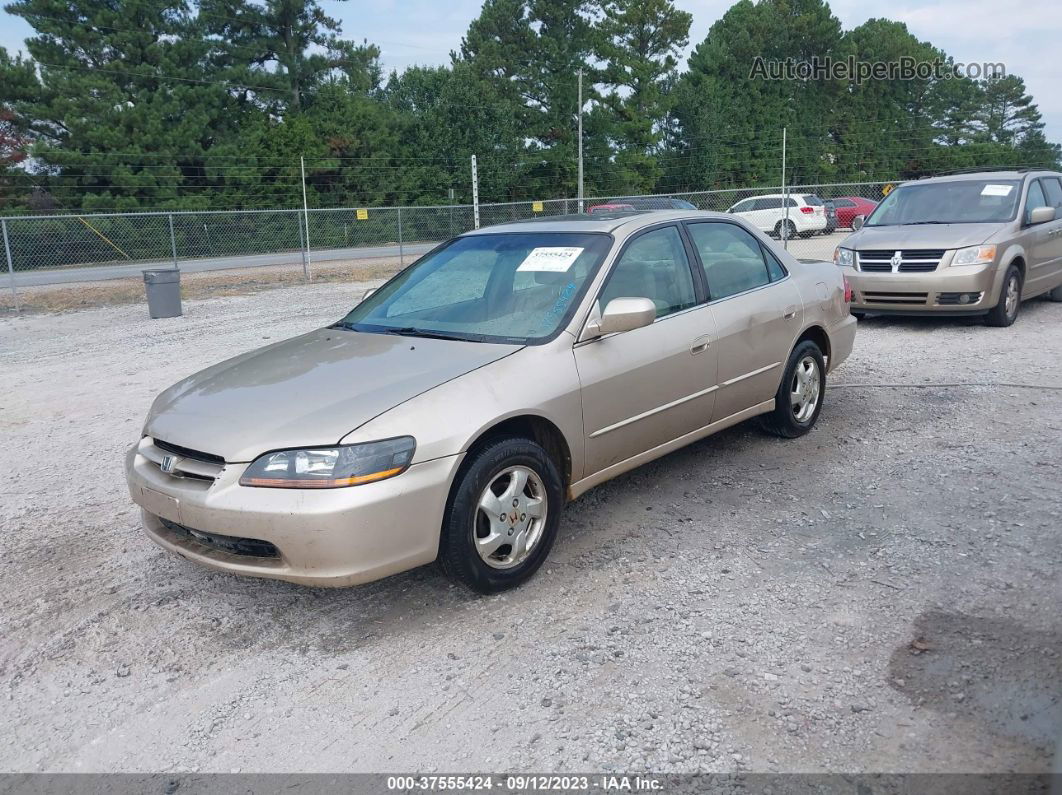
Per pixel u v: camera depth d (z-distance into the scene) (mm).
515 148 54219
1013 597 3621
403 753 2893
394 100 61594
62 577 4348
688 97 60219
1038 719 2840
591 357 4227
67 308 16938
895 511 4621
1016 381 7207
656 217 4996
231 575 4293
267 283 21438
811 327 5852
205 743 3008
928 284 9461
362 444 3428
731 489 5070
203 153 43125
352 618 3812
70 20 40750
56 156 38094
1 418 7699
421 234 30375
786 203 16797
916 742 2777
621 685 3189
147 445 3932
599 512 4824
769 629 3506
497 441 3840
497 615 3758
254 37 48531
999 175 10539
